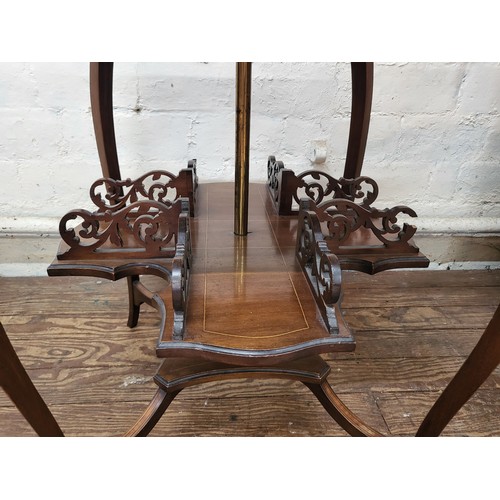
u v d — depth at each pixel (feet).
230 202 3.46
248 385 3.13
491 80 3.99
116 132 3.99
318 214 2.48
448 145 4.31
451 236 4.81
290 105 4.03
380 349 3.54
